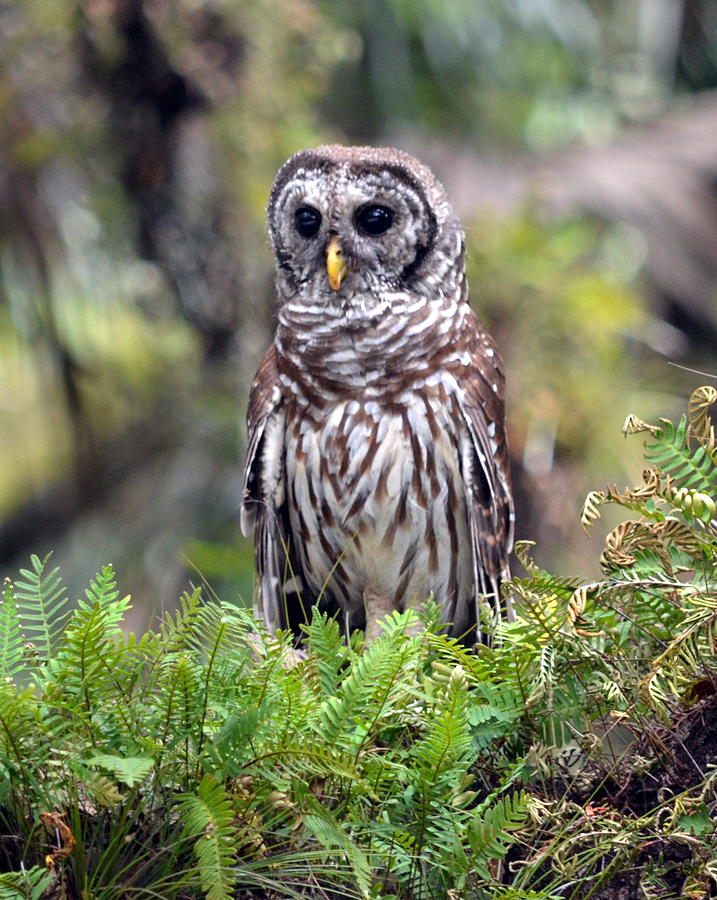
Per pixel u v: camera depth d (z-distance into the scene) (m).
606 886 5.23
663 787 5.42
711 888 5.12
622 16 19.45
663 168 17.64
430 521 8.82
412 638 5.70
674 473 5.77
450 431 8.75
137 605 14.52
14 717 4.91
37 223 15.88
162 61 15.04
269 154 15.49
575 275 15.20
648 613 5.65
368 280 8.76
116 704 5.10
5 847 5.03
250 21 15.03
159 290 15.77
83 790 5.11
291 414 8.92
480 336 9.18
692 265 17.41
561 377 14.11
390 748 5.56
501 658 5.66
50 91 15.40
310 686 5.55
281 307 9.16
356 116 18.45
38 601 5.49
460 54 18.42
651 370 15.17
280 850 5.16
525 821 5.29
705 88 19.94
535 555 13.59
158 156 15.37
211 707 5.13
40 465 16.39
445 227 9.07
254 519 9.08
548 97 18.81
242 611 5.39
